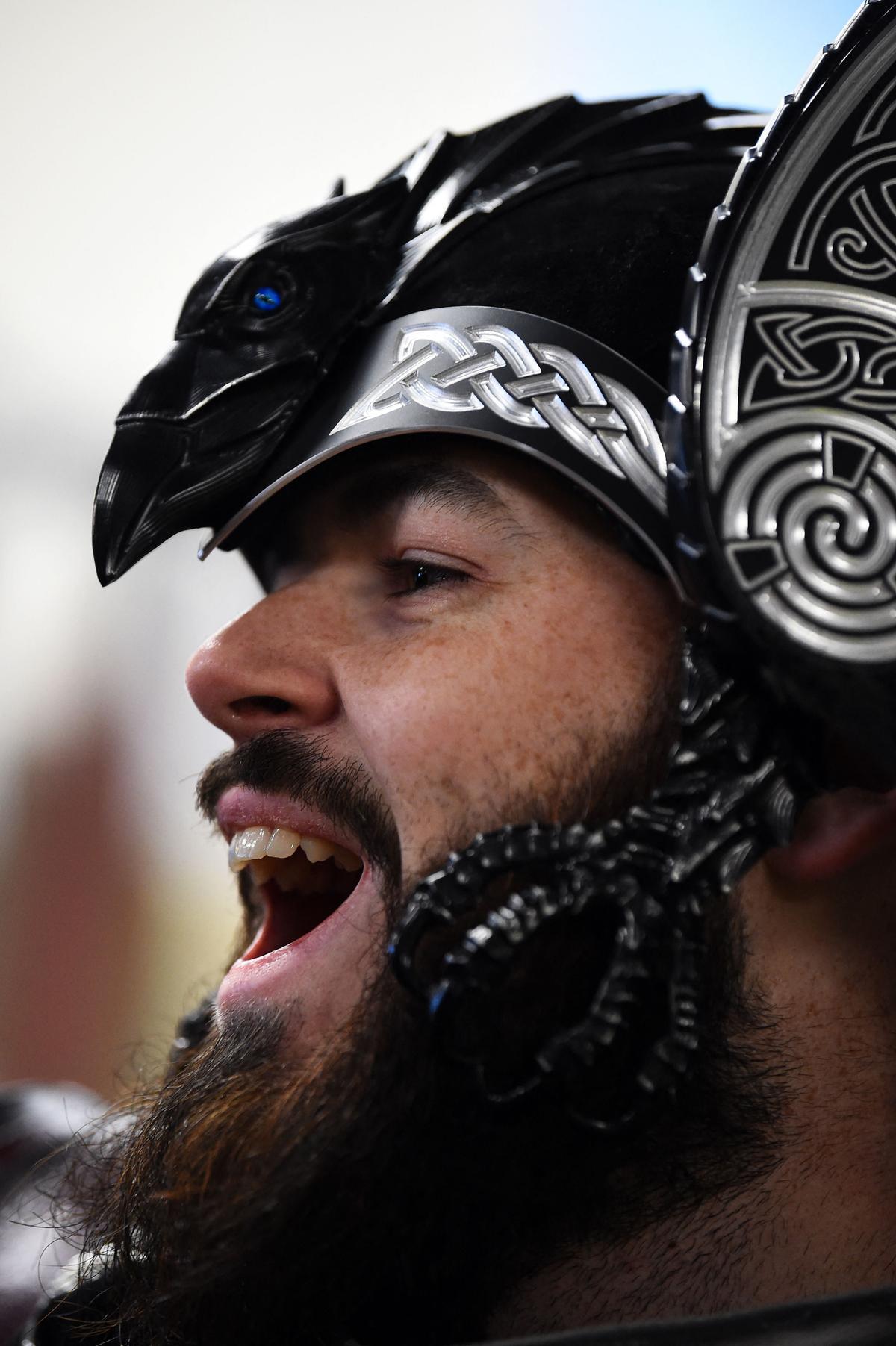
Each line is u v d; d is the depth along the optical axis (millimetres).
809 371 729
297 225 883
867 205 753
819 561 706
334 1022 815
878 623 698
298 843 882
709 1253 791
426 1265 790
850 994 819
